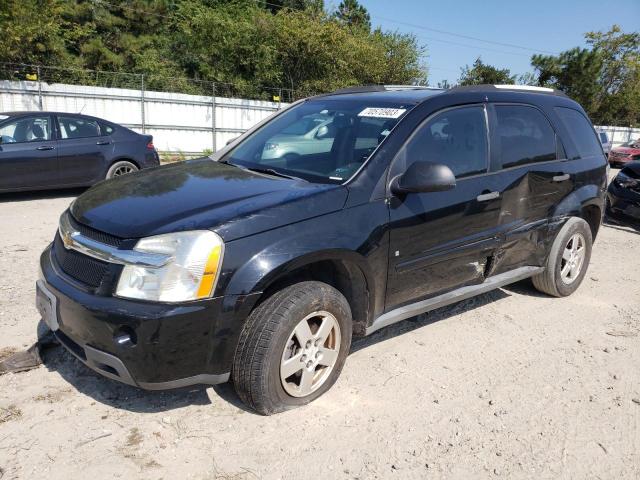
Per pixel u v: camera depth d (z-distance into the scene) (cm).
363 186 331
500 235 420
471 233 394
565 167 482
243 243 277
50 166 901
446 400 334
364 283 334
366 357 383
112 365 268
